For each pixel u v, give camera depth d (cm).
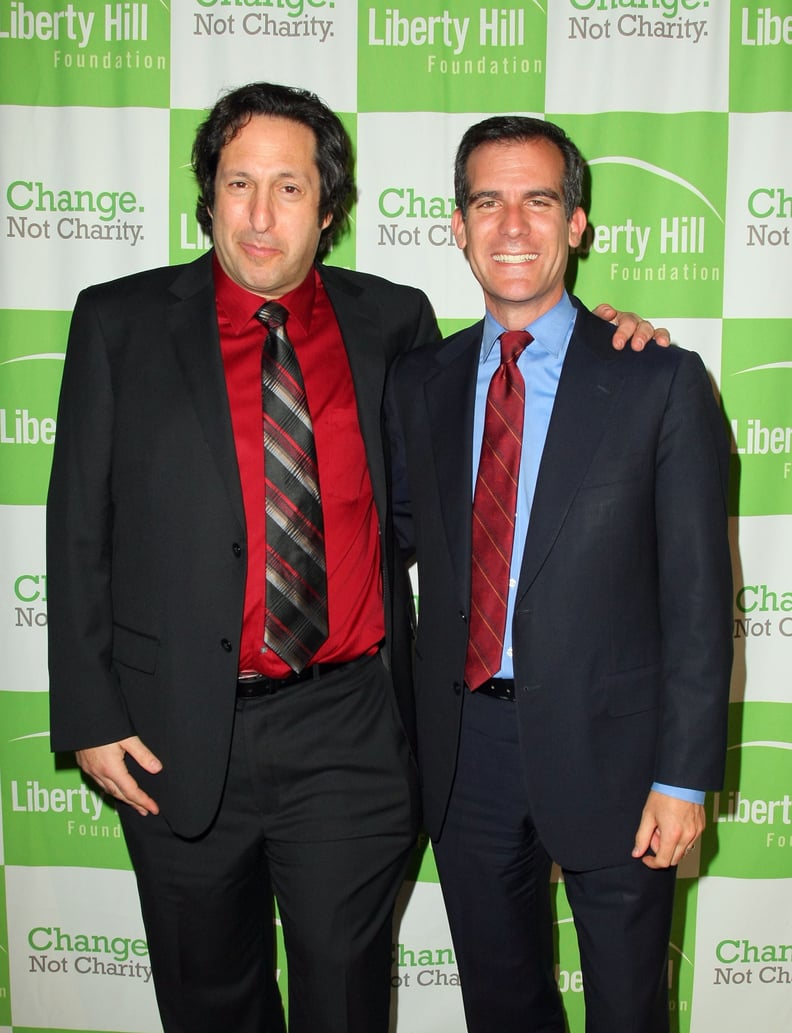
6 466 197
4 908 208
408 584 172
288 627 149
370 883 159
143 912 161
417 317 172
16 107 192
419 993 211
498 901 156
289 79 191
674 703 138
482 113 191
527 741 143
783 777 202
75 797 205
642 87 190
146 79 191
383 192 193
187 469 147
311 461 150
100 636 151
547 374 148
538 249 143
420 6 190
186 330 151
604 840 143
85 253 194
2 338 195
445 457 151
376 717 161
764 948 206
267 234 143
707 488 138
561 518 139
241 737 153
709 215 192
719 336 194
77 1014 211
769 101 189
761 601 199
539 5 189
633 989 146
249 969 165
